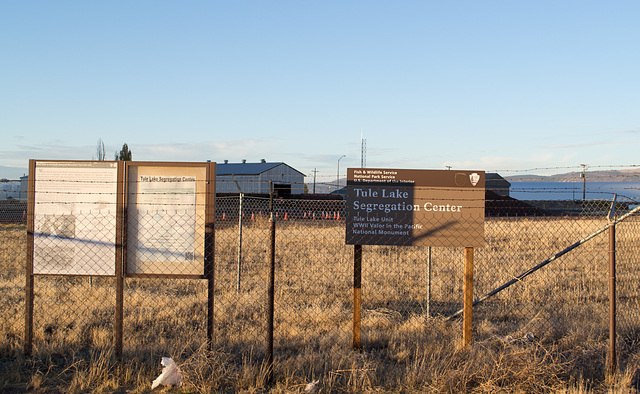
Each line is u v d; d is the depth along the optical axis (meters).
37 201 5.95
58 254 5.93
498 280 11.04
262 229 22.36
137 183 5.90
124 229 5.87
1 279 10.98
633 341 6.57
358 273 6.40
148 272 5.89
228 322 7.62
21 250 16.08
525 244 17.98
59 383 5.16
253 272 11.91
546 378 5.23
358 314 6.39
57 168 5.95
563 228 20.91
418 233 6.38
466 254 6.42
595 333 6.85
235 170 52.72
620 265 12.92
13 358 5.94
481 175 6.39
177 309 8.23
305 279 10.98
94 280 10.92
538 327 7.18
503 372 5.23
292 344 6.54
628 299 9.09
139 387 5.00
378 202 6.37
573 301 9.09
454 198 6.39
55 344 6.26
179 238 5.87
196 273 5.85
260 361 5.88
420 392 5.04
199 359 5.30
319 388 5.05
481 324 7.50
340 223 24.58
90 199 5.94
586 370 5.55
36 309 8.12
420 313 8.45
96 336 6.65
